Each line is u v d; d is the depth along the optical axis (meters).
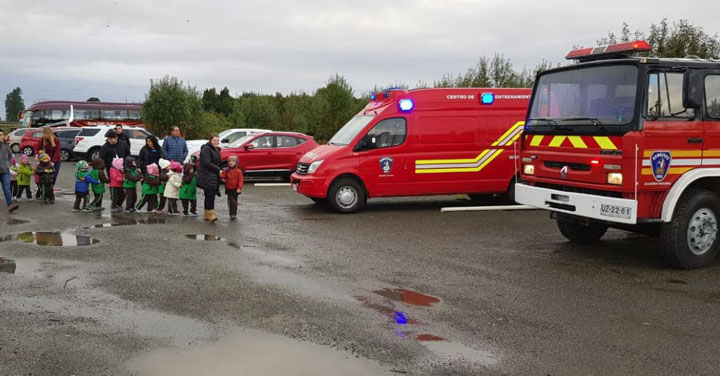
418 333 5.11
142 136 26.81
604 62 7.75
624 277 7.17
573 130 8.02
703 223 7.58
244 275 7.00
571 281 6.95
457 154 12.89
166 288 6.38
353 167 12.27
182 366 4.32
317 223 11.06
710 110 7.64
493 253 8.48
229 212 11.66
